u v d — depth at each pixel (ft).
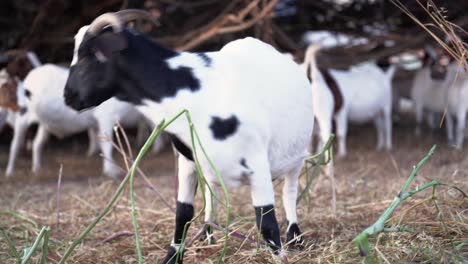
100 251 13.43
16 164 31.19
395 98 42.96
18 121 27.30
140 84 10.50
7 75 27.58
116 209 18.17
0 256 13.23
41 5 34.24
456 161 26.02
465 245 11.56
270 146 11.35
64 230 15.98
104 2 34.65
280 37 32.83
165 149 37.50
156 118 10.75
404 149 32.24
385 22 36.04
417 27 35.04
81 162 31.76
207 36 26.86
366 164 26.48
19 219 17.12
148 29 35.68
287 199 13.28
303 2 36.65
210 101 10.48
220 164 10.59
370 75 30.53
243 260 11.46
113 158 32.96
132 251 13.46
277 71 11.59
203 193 10.21
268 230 10.88
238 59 11.25
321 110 26.61
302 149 12.44
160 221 15.71
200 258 12.32
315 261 11.22
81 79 10.50
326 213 16.05
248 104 10.69
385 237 12.23
